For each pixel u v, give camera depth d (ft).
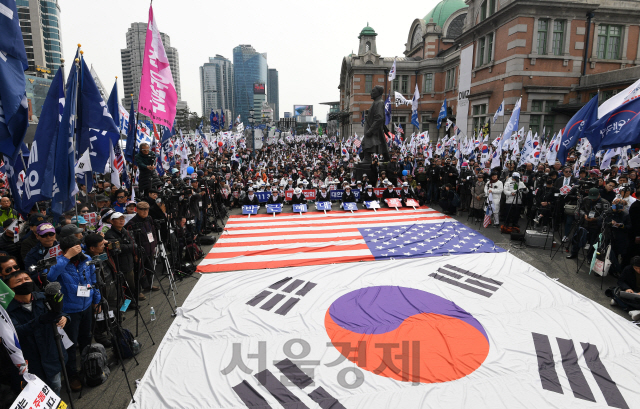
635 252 25.61
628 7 83.76
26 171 18.26
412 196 54.13
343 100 197.98
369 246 34.81
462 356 17.89
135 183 35.60
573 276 27.48
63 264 14.87
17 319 13.56
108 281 18.95
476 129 98.43
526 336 19.49
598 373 16.61
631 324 20.35
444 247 34.17
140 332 20.65
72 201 19.35
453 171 51.62
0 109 15.88
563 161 38.40
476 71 99.71
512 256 31.53
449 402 15.02
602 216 27.35
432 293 24.79
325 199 53.62
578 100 84.79
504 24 86.38
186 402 15.12
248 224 43.62
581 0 81.46
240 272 28.91
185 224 30.89
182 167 54.19
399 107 152.56
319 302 23.61
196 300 23.95
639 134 29.27
